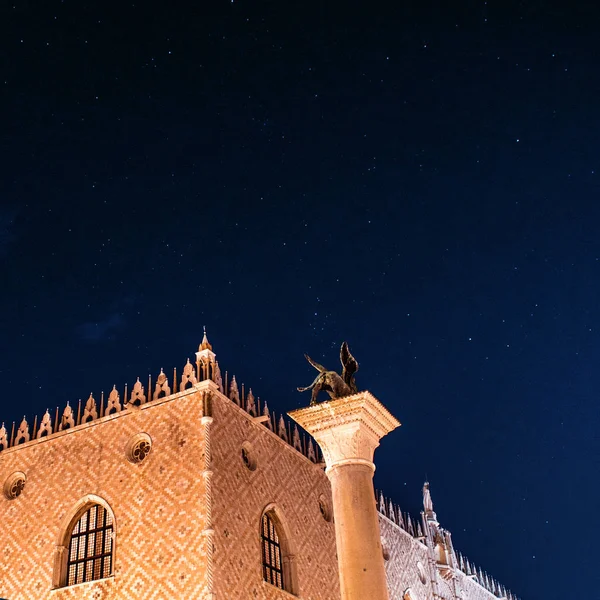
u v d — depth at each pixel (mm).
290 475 45531
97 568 38906
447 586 65625
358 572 23391
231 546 37938
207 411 39531
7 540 41625
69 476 41625
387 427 26359
